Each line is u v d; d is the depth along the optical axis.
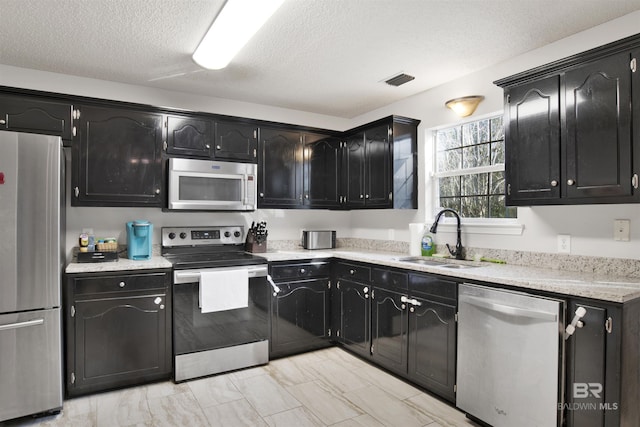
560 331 1.81
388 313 2.86
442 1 2.01
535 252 2.54
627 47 1.83
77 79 3.02
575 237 2.33
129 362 2.62
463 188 3.14
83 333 2.49
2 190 2.17
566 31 2.33
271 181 3.55
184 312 2.77
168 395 2.54
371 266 3.04
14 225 2.20
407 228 3.55
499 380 2.05
